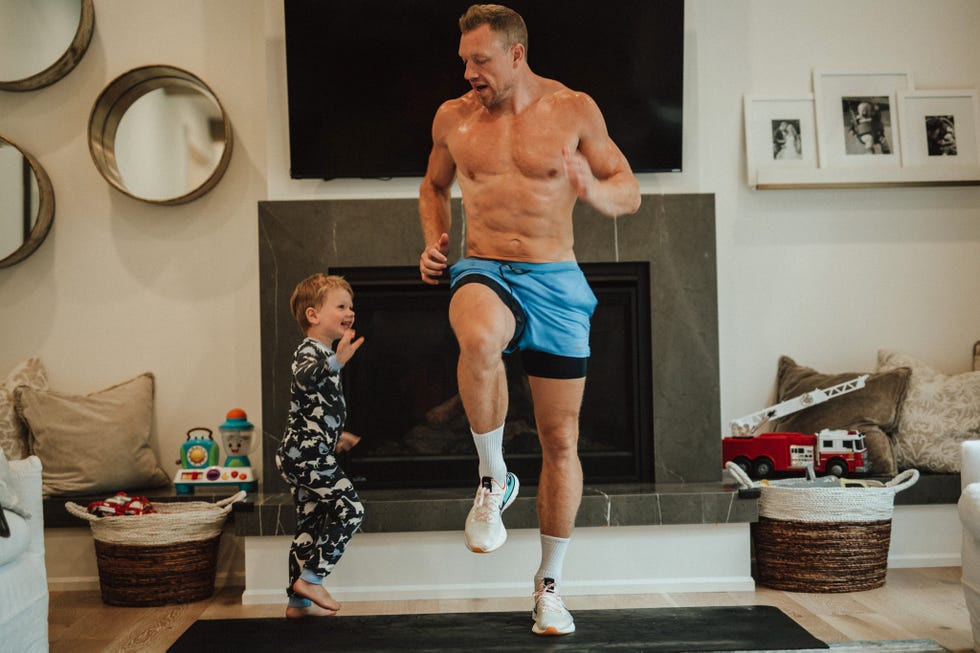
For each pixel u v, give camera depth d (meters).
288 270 3.98
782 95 4.38
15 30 4.28
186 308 4.34
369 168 4.02
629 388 4.08
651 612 3.05
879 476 3.96
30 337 4.32
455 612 3.40
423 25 3.99
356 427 4.07
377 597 3.62
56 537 3.94
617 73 4.04
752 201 4.40
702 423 4.01
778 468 3.97
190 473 3.96
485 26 2.55
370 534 3.65
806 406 4.08
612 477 4.05
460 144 2.70
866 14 4.44
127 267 4.34
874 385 4.14
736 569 3.67
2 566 2.46
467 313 2.52
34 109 4.33
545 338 2.69
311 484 3.20
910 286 4.43
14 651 2.47
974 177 4.34
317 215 3.98
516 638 2.76
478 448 2.59
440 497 3.68
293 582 3.21
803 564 3.56
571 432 2.79
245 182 4.34
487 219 2.68
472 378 2.49
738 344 4.39
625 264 4.06
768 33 4.42
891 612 3.26
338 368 3.21
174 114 4.31
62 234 4.33
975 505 2.66
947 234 4.43
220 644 2.76
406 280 4.04
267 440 3.93
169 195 4.29
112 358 4.32
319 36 3.99
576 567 3.65
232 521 4.03
